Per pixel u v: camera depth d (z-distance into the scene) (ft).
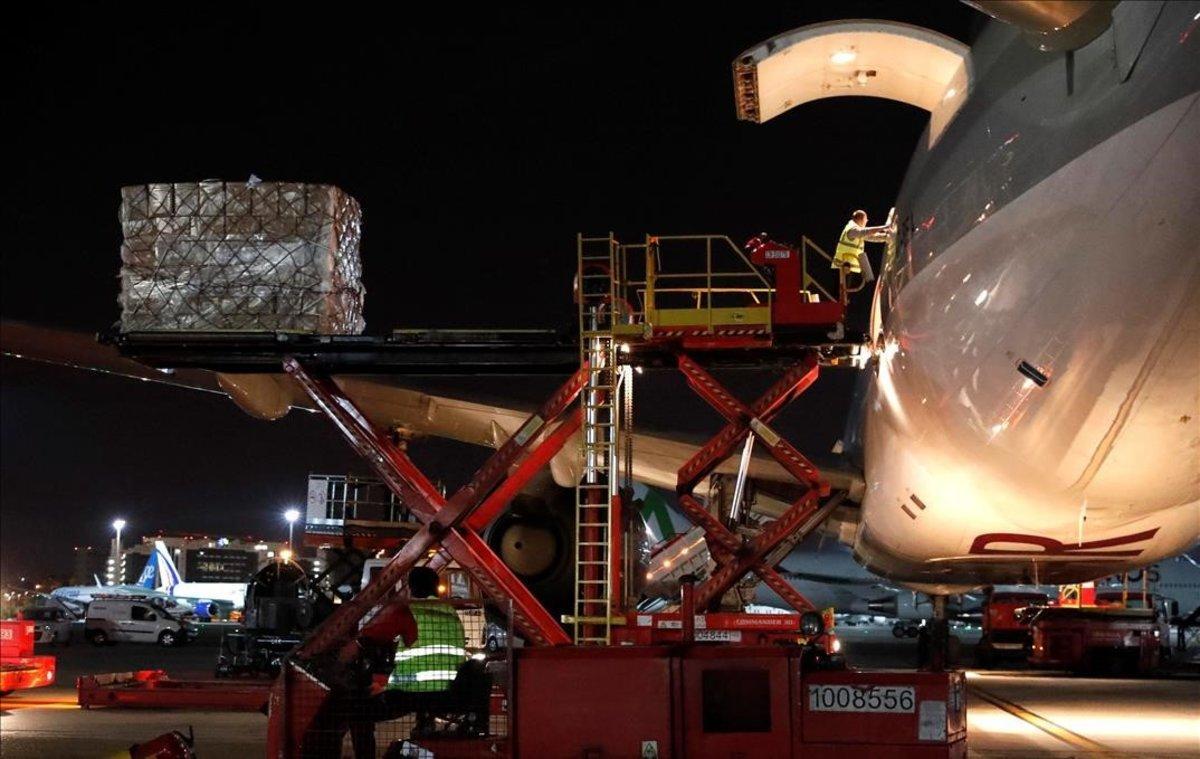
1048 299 35.40
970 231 38.11
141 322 44.39
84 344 62.54
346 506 73.15
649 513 82.64
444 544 44.11
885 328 46.16
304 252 44.21
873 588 163.12
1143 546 51.19
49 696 61.21
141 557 364.79
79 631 165.37
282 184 44.32
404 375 47.19
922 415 44.39
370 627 29.09
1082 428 38.24
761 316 44.39
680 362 46.60
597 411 44.42
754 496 67.72
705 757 25.58
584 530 47.06
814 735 25.34
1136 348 34.50
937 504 50.37
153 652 115.24
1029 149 35.65
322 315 44.14
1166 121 30.55
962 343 39.32
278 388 60.44
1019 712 56.03
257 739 43.75
